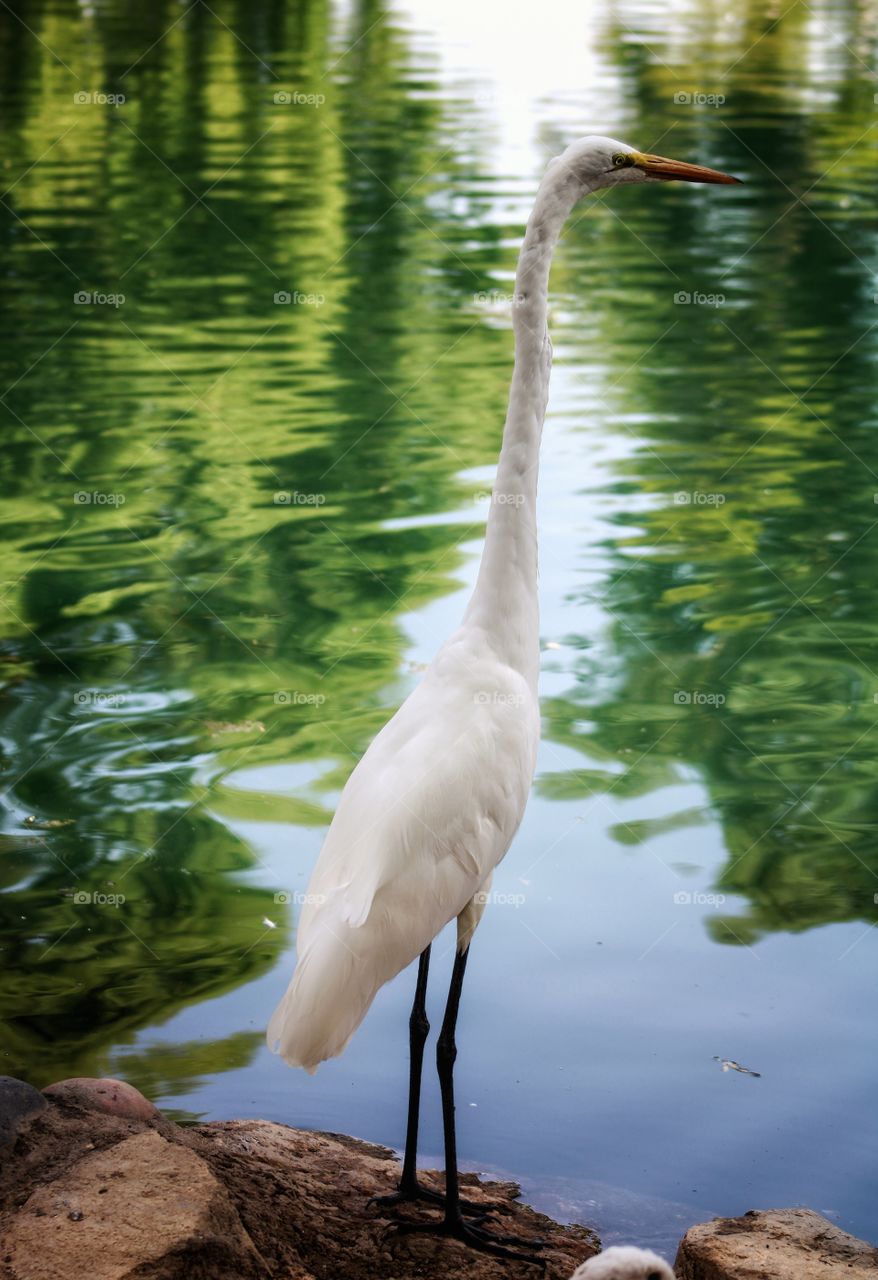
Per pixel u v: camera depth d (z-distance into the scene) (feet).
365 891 11.18
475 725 12.43
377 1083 14.76
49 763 21.53
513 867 18.83
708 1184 13.01
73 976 16.33
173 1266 9.91
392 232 50.60
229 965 16.65
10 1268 9.82
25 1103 11.94
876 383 37.60
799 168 58.85
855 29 91.81
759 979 16.34
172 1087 14.38
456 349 40.22
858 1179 13.09
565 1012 15.76
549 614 26.50
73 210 53.21
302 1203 11.94
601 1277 8.81
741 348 40.01
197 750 22.02
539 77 78.07
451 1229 11.84
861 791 20.84
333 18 97.66
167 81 75.61
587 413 35.96
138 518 30.63
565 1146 13.62
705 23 96.43
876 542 29.45
